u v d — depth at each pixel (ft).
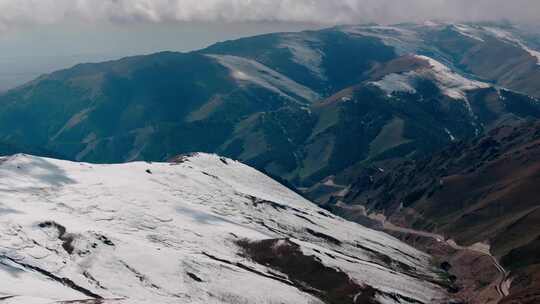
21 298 360.89
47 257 499.92
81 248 518.37
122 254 521.65
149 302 370.94
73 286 460.96
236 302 488.44
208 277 516.32
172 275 506.07
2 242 508.12
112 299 368.89
